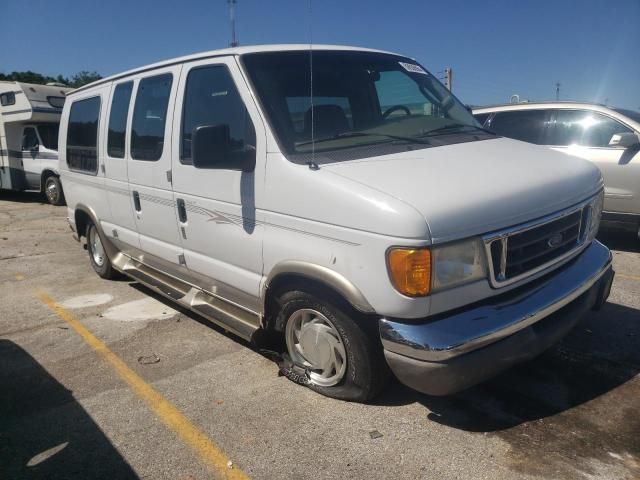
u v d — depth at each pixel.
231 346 4.43
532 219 3.03
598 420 3.19
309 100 3.63
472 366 2.78
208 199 3.89
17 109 13.92
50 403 3.66
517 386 3.58
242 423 3.30
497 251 2.89
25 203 14.94
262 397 3.58
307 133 3.45
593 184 3.67
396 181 2.92
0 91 14.24
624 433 3.06
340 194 2.92
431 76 4.70
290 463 2.92
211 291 4.25
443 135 3.86
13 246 8.71
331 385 3.47
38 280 6.67
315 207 3.05
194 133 3.29
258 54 3.74
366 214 2.79
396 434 3.12
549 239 3.18
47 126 14.31
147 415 3.46
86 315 5.34
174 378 3.92
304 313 3.46
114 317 5.25
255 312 3.80
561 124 7.63
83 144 6.00
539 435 3.06
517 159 3.50
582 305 3.43
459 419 3.24
